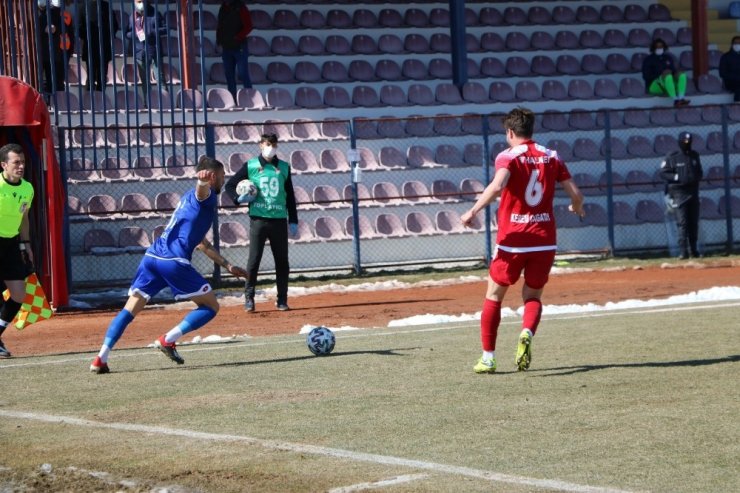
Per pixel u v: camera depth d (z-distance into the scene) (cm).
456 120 6806
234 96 6644
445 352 2906
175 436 1905
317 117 6650
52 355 3155
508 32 8188
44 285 4553
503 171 2395
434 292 5075
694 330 3155
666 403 2081
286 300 4478
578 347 2894
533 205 2434
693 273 5566
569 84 7556
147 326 4059
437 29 8050
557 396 2189
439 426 1928
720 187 6850
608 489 1463
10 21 4631
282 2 7881
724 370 2441
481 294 4928
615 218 6544
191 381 2542
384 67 7494
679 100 7350
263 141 4325
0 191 2995
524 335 2453
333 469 1625
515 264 2442
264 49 7462
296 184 6138
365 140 6469
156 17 5006
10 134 4453
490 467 1611
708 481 1499
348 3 8038
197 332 3816
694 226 6234
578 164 6744
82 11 6106
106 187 5725
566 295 4738
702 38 7869
